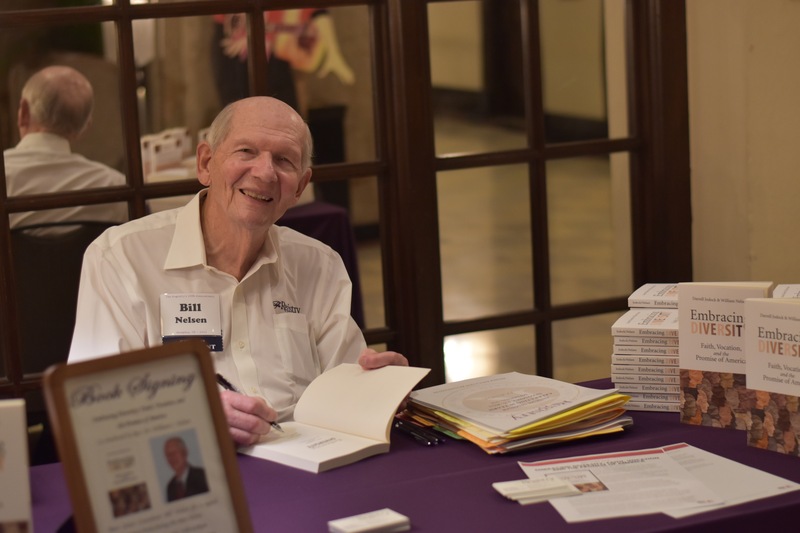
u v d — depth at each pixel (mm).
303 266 2344
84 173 2588
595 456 1674
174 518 1199
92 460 1160
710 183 3012
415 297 2836
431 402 1898
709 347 1833
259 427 1748
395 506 1479
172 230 2221
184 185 2648
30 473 1637
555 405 1811
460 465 1660
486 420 1767
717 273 3041
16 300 2564
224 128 2119
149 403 1210
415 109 2764
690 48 2977
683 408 1870
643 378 1952
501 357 3000
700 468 1604
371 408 1810
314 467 1638
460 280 4262
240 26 2682
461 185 8570
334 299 2348
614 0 2969
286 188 2115
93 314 2104
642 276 3111
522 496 1482
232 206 2096
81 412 1163
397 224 2830
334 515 1453
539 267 2998
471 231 6688
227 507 1231
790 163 2965
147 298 2139
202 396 1245
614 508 1441
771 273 2990
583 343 3096
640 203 3078
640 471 1595
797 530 1446
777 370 1683
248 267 2215
